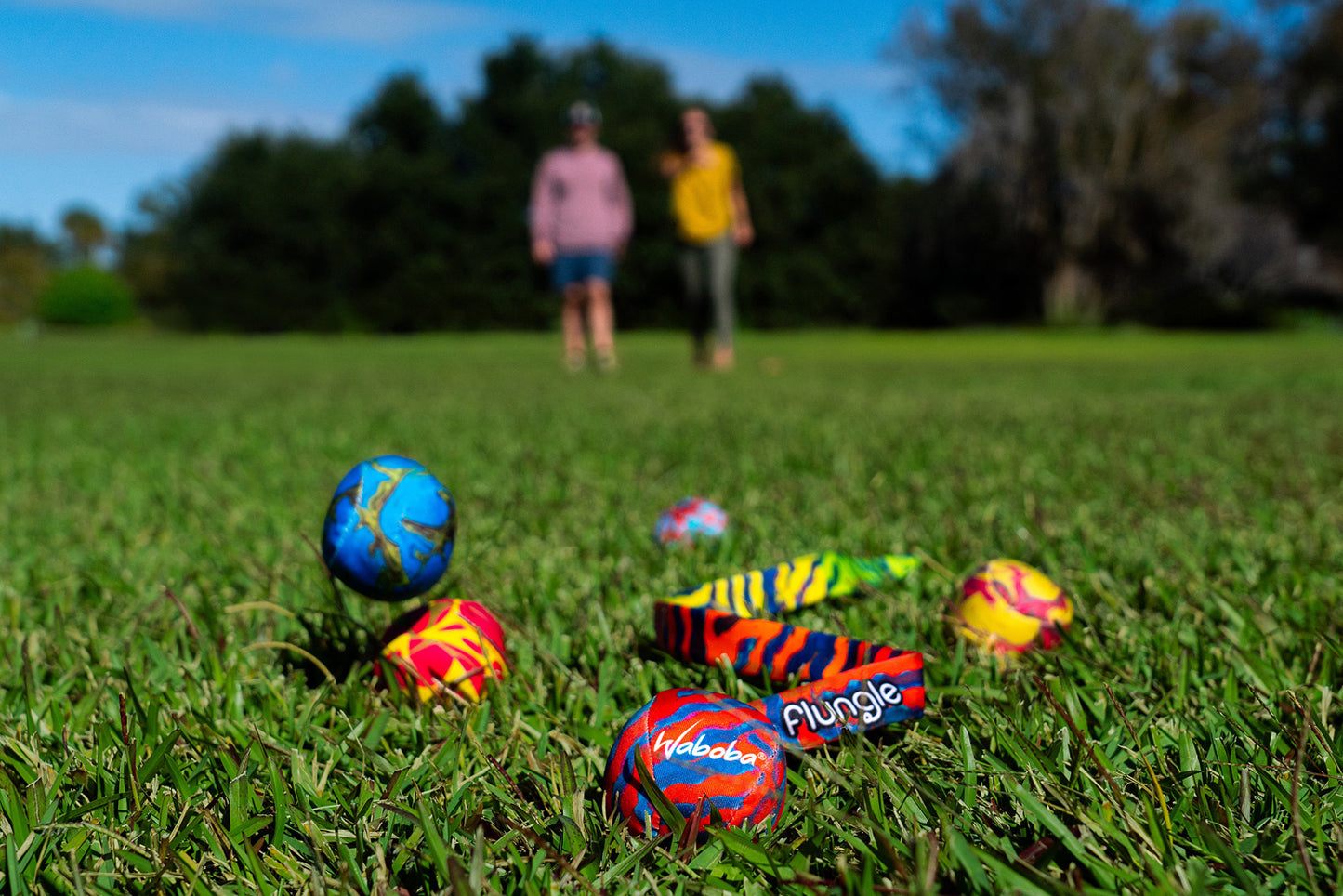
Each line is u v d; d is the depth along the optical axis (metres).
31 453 4.00
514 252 34.88
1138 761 1.14
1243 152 31.25
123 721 1.18
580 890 0.93
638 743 1.03
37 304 48.66
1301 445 3.48
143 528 2.47
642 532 2.38
